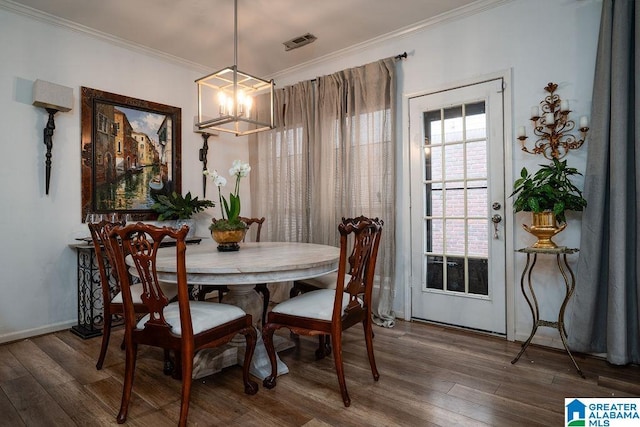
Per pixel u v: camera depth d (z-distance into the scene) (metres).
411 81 3.18
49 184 2.90
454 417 1.68
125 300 1.68
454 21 2.94
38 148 2.85
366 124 3.31
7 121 2.71
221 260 1.93
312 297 2.06
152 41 3.35
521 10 2.65
